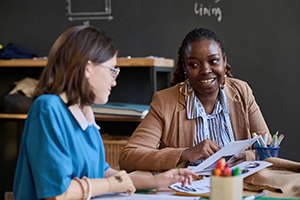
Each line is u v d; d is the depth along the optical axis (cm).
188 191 109
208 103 157
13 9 300
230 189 74
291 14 271
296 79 272
